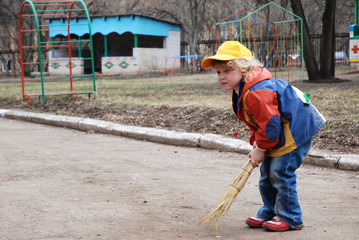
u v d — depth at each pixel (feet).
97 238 12.95
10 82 95.81
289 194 13.15
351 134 26.25
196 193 17.93
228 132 30.17
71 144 29.73
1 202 16.83
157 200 16.97
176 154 26.22
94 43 140.36
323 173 21.08
